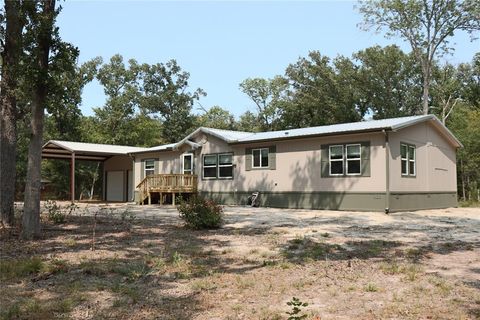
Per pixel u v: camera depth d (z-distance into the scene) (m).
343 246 9.03
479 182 28.17
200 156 24.02
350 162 18.05
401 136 17.95
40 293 5.45
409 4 31.77
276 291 5.61
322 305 4.99
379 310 4.78
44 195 39.50
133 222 13.43
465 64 40.34
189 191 23.62
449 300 5.12
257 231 11.34
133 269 6.68
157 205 24.02
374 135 17.31
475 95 39.16
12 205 11.76
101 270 6.65
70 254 7.99
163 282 6.07
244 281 6.06
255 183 21.42
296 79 44.62
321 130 19.73
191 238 10.11
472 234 10.95
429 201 19.94
